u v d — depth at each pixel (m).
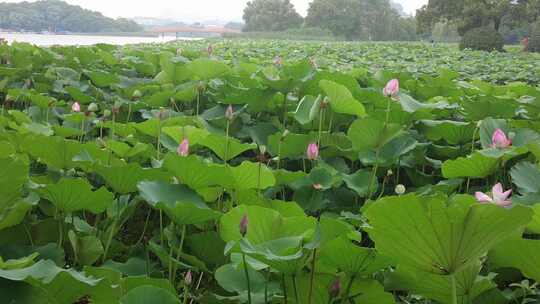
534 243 1.72
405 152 3.30
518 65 12.05
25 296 1.58
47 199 2.52
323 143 3.66
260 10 92.12
